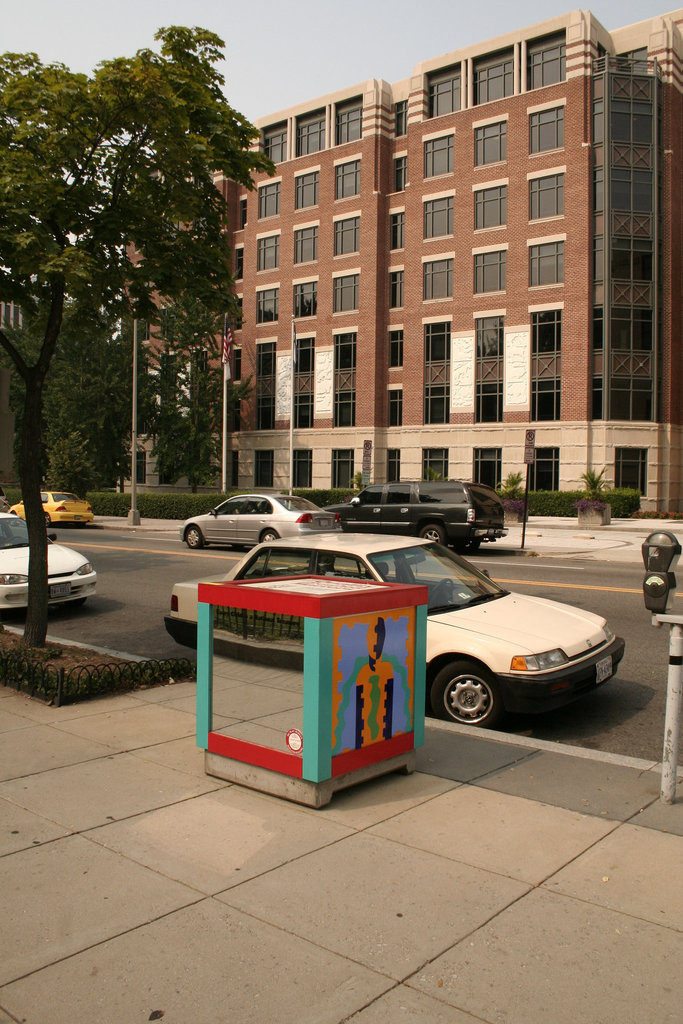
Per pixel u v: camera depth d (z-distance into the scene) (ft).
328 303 141.49
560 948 10.50
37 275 26.13
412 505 68.23
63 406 136.87
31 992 9.62
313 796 14.84
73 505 106.22
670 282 117.91
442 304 129.08
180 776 16.61
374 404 134.41
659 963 10.18
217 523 69.72
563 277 117.70
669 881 12.28
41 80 24.09
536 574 53.01
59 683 21.98
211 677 16.55
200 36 25.81
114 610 40.91
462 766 17.39
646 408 116.26
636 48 122.01
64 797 15.47
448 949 10.47
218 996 9.53
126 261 26.21
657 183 116.88
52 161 23.79
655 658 29.22
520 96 121.49
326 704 14.69
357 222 138.41
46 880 12.23
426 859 12.96
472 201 126.21
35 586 26.86
